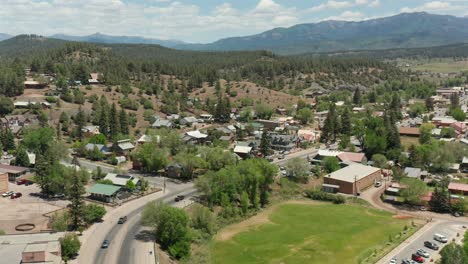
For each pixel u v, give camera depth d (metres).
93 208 117.50
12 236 93.94
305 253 105.56
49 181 136.12
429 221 125.19
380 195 151.62
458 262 85.12
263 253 106.00
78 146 195.50
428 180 162.38
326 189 155.88
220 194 133.62
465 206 131.62
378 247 107.00
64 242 93.00
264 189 144.50
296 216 132.75
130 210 126.69
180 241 103.06
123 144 197.12
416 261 97.50
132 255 96.75
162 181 157.88
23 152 168.50
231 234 118.44
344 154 187.50
